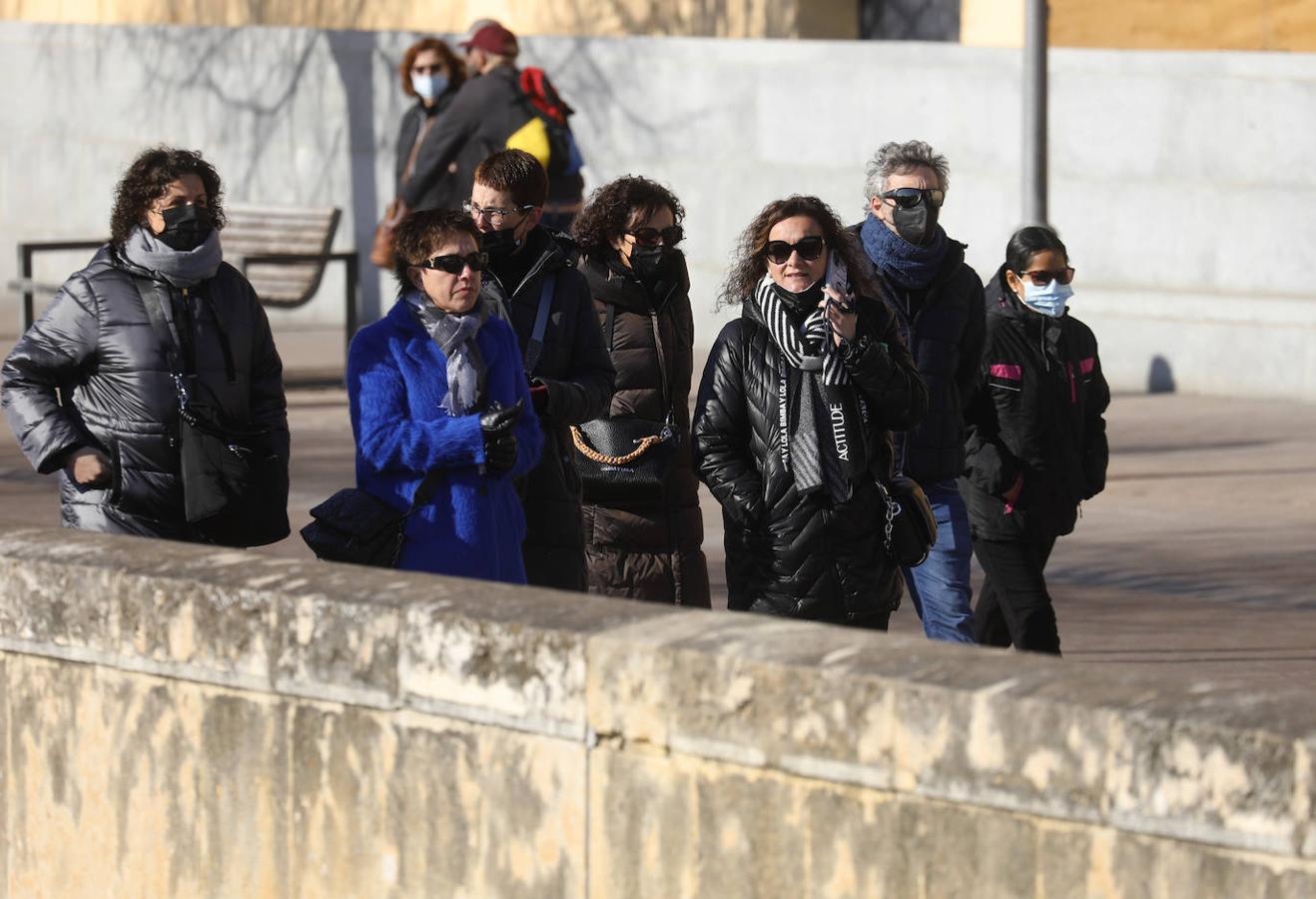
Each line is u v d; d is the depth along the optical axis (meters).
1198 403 48.09
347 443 43.44
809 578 20.09
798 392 20.20
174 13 74.44
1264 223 49.03
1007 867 12.16
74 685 16.41
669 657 13.38
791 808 12.99
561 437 22.44
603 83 59.25
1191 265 50.03
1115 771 11.74
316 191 65.56
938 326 23.23
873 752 12.60
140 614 15.90
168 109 69.62
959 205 53.22
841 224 20.75
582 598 14.64
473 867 14.41
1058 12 54.12
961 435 23.50
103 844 16.36
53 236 73.94
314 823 15.16
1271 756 11.28
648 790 13.56
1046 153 44.03
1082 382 24.36
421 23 68.62
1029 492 24.23
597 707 13.71
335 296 65.06
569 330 22.38
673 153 58.09
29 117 74.38
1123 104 50.69
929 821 12.45
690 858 13.43
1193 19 52.25
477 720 14.29
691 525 23.81
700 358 55.88
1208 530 34.44
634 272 23.38
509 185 22.25
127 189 20.95
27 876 16.88
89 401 20.98
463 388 19.75
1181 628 28.27
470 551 19.59
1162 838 11.64
